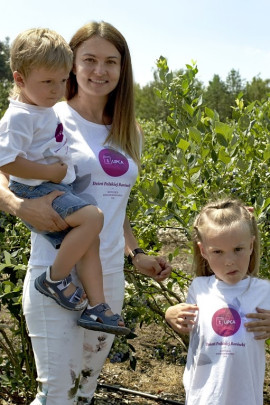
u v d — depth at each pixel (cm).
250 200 375
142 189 344
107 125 296
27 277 266
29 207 251
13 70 252
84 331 285
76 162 278
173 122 396
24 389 384
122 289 295
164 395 421
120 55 290
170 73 403
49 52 241
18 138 245
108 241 283
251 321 253
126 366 466
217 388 247
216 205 269
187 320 261
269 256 369
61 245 251
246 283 261
